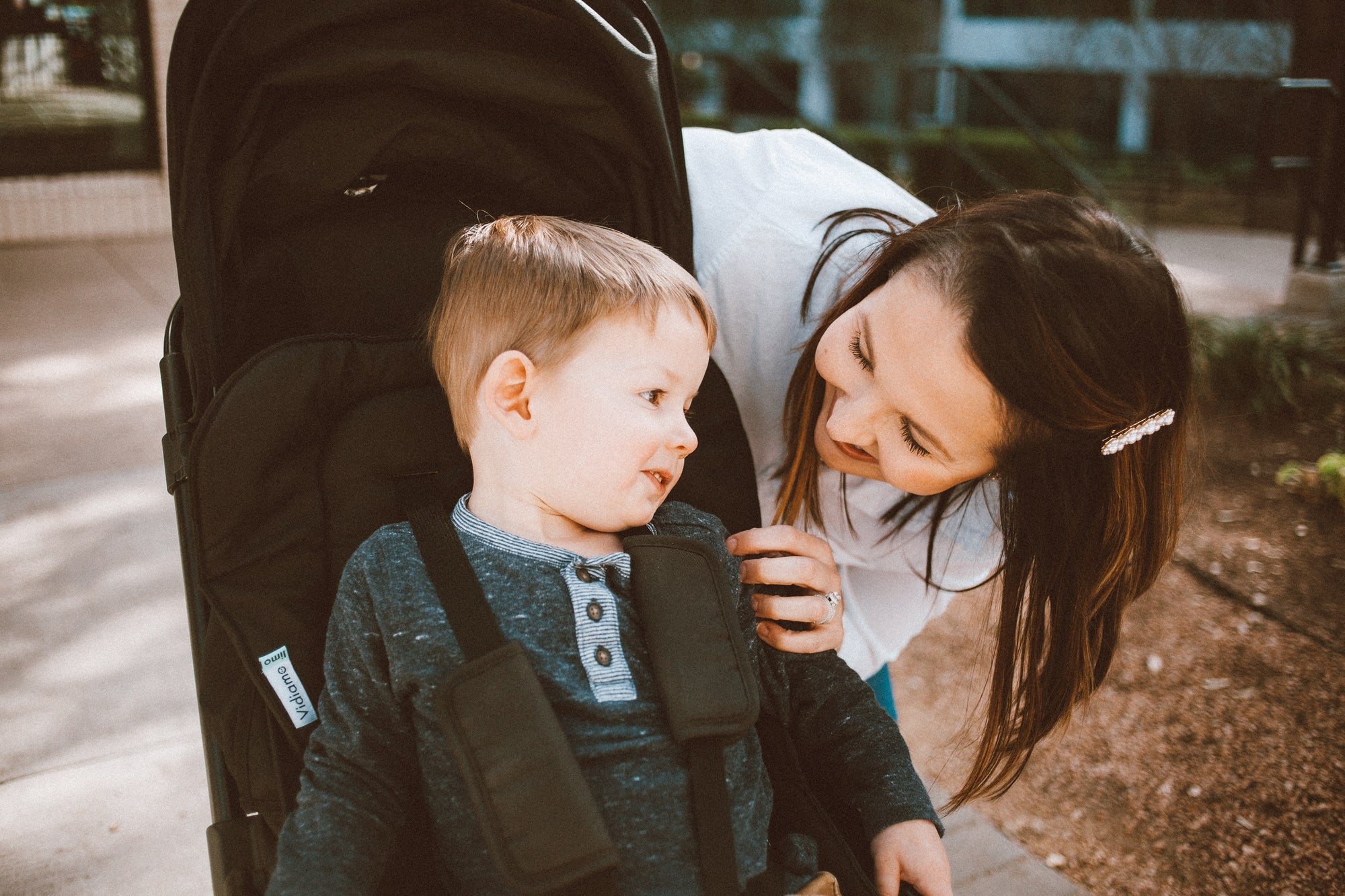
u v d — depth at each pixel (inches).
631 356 47.3
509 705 42.3
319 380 51.1
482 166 59.1
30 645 101.1
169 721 92.3
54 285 205.0
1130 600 56.8
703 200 64.8
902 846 49.3
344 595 47.3
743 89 572.1
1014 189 62.1
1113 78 586.2
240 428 48.8
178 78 50.4
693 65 316.8
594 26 55.1
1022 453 47.6
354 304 57.4
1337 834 87.5
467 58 54.6
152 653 101.2
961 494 60.1
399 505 52.1
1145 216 347.9
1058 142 468.4
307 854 42.0
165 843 79.5
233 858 47.5
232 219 53.2
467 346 48.9
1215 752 98.0
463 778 43.3
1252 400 167.5
